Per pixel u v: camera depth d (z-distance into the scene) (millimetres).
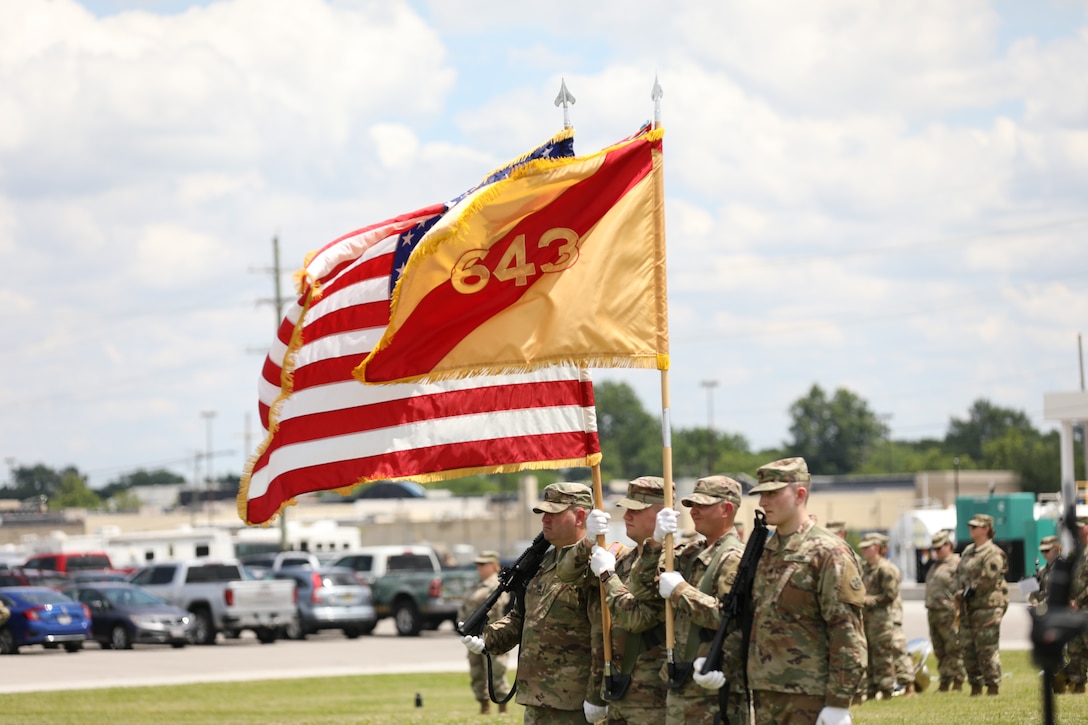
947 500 140125
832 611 15164
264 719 36531
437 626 75750
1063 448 71688
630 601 17125
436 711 37406
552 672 18609
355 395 20297
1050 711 12531
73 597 69438
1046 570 31406
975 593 33938
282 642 72438
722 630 16000
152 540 108562
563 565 18266
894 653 35219
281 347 21359
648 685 17516
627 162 19141
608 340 18875
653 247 19156
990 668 33781
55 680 51688
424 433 19969
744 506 95000
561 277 18938
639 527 17906
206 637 70375
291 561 90500
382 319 20578
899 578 35094
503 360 18812
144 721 36781
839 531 34406
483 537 156625
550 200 18906
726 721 16078
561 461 19609
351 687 47125
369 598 74688
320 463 20344
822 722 15047
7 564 106062
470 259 18750
